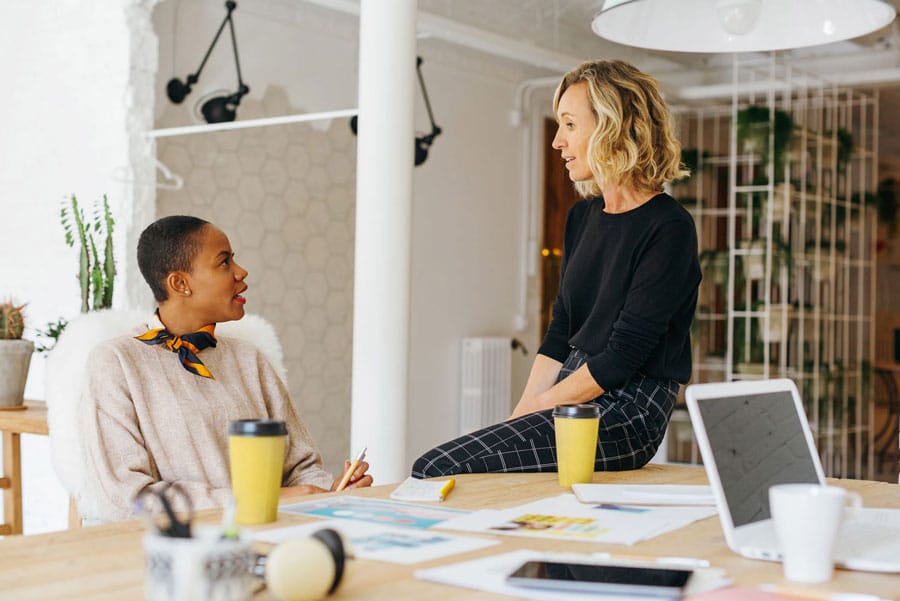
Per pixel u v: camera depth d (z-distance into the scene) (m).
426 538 1.14
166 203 4.43
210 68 4.59
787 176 5.74
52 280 4.29
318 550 0.87
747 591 0.87
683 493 1.45
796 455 1.30
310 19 5.07
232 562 0.79
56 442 2.04
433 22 4.82
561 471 1.60
